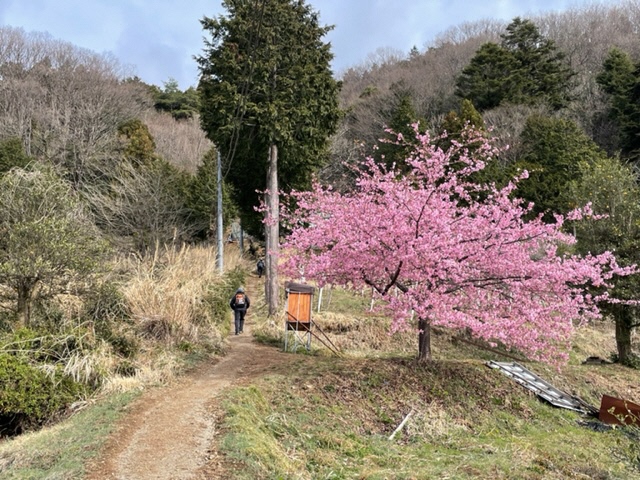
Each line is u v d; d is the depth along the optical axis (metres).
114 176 22.70
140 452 5.72
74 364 8.25
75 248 9.74
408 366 10.70
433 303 9.22
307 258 10.62
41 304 10.08
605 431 9.99
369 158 11.74
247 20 16.41
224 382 8.98
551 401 11.05
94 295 10.37
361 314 16.80
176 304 11.42
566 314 10.04
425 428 8.72
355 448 7.32
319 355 12.33
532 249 10.79
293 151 17.31
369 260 9.71
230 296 16.95
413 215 9.40
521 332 9.54
